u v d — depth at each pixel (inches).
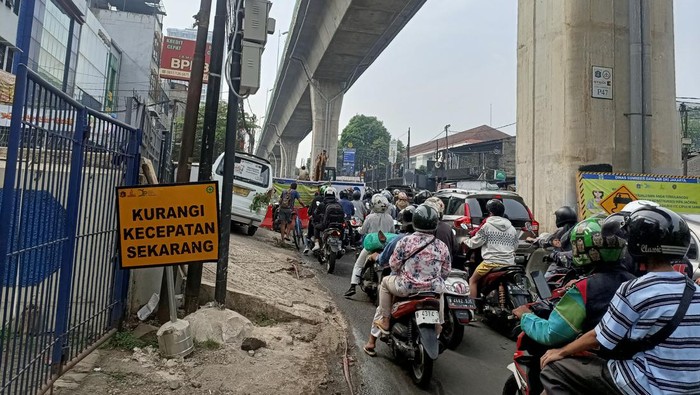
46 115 110.9
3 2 830.5
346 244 438.9
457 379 178.7
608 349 82.4
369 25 1061.8
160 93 1841.8
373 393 161.3
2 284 94.7
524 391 117.6
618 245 99.1
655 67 463.8
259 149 3676.2
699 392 75.9
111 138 156.9
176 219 153.5
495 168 1921.8
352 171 2271.2
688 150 1346.0
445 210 380.8
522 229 324.8
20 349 107.3
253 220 501.4
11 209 96.2
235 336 176.1
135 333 173.8
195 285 193.8
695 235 238.4
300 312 226.1
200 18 194.4
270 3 197.6
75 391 128.8
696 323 77.2
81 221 141.1
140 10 1929.1
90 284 149.0
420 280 172.6
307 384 155.7
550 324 102.4
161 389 136.2
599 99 444.1
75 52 1217.4
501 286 231.6
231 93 196.4
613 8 455.2
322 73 1425.9
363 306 278.1
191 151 192.4
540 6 475.8
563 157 440.5
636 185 397.4
